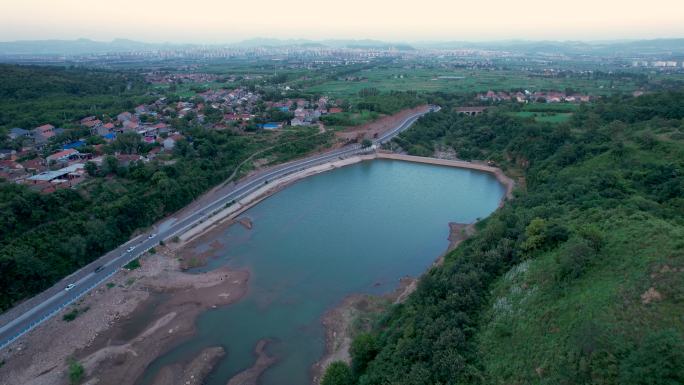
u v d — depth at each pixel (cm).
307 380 5916
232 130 16588
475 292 5600
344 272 8775
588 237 5425
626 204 6806
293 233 10650
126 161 11806
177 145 13650
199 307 7550
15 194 8731
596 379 3547
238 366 6172
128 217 10012
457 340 4759
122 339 6738
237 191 13100
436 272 7212
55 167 11206
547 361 4091
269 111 19788
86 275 8300
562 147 12644
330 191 13738
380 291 8081
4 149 12719
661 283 4162
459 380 4322
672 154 9088
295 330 6950
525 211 7981
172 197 11288
